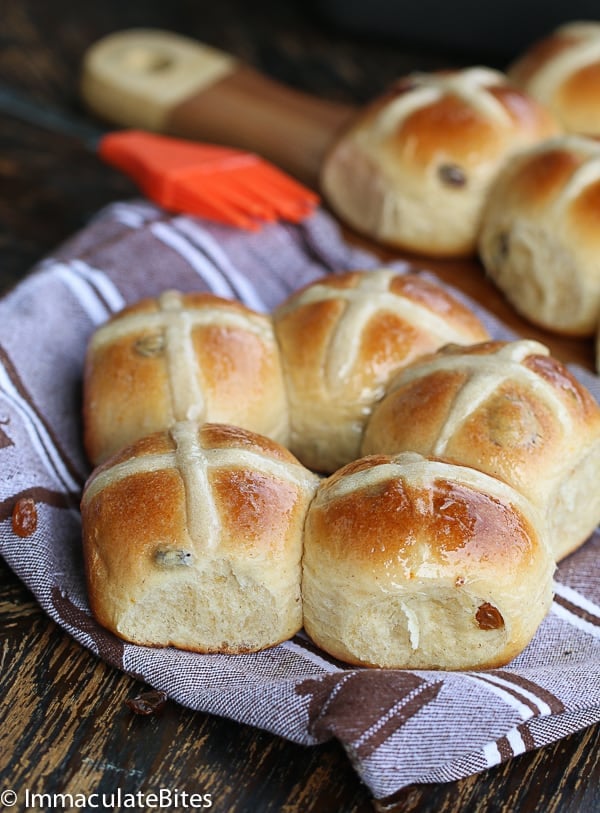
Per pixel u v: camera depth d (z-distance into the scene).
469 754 0.40
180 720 0.41
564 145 0.56
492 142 0.58
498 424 0.44
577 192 0.54
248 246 0.59
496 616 0.40
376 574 0.40
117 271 0.55
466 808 0.40
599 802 0.40
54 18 0.83
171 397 0.47
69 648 0.43
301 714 0.39
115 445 0.47
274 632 0.42
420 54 0.82
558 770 0.41
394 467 0.42
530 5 0.76
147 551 0.41
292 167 0.65
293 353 0.49
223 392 0.47
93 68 0.70
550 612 0.45
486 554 0.40
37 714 0.41
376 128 0.59
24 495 0.45
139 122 0.69
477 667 0.42
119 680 0.42
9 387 0.49
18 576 0.44
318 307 0.49
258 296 0.58
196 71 0.71
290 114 0.68
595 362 0.55
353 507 0.41
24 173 0.67
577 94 0.62
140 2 0.87
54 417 0.50
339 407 0.48
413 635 0.41
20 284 0.53
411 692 0.39
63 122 0.71
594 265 0.53
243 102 0.68
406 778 0.39
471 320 0.51
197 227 0.58
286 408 0.49
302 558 0.42
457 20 0.79
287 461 0.43
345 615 0.41
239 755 0.41
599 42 0.63
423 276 0.59
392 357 0.48
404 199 0.59
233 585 0.41
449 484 0.41
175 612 0.42
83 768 0.40
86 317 0.53
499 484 0.42
